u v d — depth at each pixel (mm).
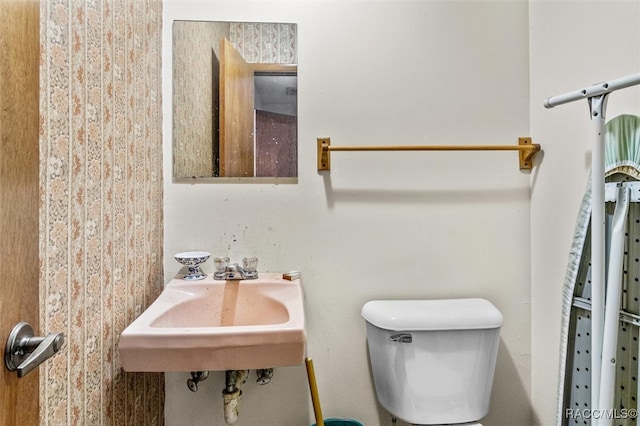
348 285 1251
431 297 1271
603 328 797
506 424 1285
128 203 920
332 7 1262
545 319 1210
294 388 1242
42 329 566
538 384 1245
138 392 978
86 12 708
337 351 1250
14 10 438
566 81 1110
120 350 769
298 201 1239
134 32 958
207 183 1219
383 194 1261
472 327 1089
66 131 640
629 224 859
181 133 1213
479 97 1290
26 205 461
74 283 667
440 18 1287
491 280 1285
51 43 595
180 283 1101
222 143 1228
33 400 468
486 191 1284
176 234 1206
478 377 1092
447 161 1278
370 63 1267
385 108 1270
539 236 1241
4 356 415
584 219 996
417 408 1081
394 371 1099
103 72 782
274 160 1239
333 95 1256
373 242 1258
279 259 1235
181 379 1204
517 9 1291
